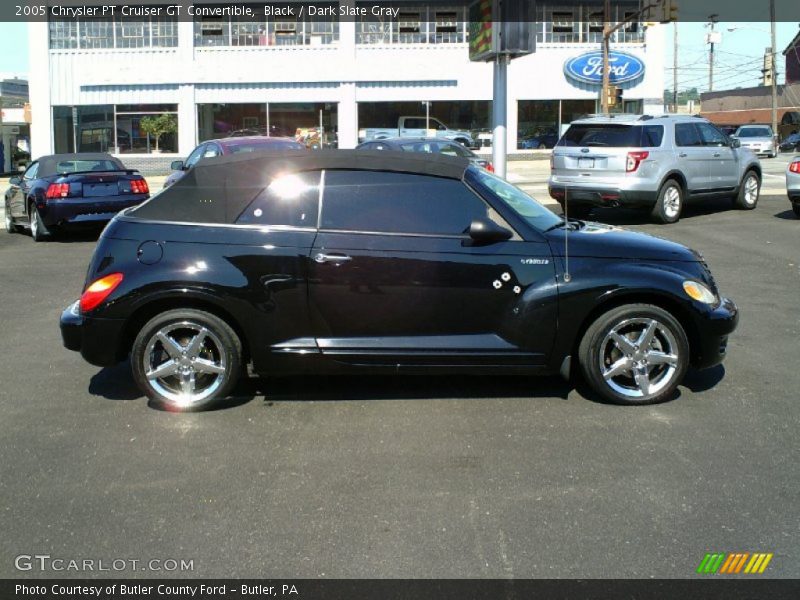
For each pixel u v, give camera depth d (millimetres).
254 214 5332
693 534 3734
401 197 5352
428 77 34094
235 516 3947
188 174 5500
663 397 5406
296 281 5215
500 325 5289
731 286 9164
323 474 4406
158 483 4316
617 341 5305
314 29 34031
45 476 4410
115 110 34594
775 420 5133
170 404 5367
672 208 14344
